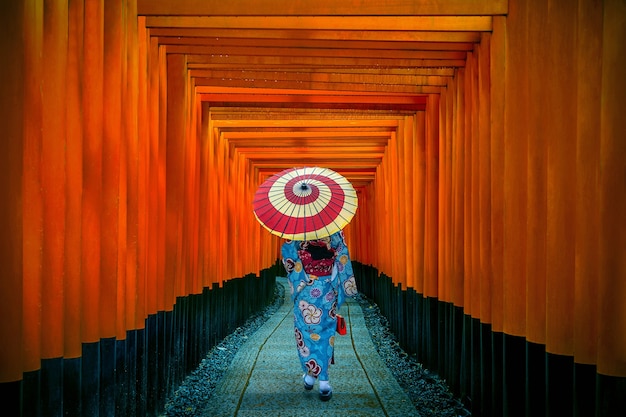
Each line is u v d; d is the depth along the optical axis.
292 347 8.31
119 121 3.82
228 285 9.91
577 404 3.05
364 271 17.36
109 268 3.77
